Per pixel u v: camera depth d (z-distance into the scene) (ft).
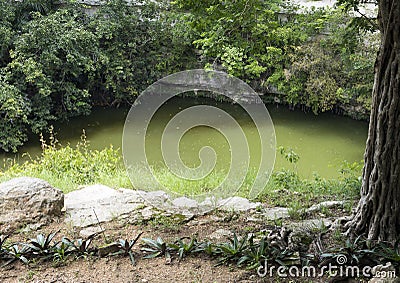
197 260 13.10
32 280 12.24
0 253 13.15
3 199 15.30
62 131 39.32
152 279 12.26
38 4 41.88
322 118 39.73
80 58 39.73
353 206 16.57
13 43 38.60
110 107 44.55
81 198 17.67
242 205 17.01
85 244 13.39
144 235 14.69
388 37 12.51
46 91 37.91
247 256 12.92
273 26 23.50
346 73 37.37
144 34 44.27
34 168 24.76
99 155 25.99
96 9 45.01
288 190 19.62
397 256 12.55
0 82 36.50
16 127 36.45
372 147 13.43
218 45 23.06
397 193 13.19
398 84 12.53
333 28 37.14
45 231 14.83
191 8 20.90
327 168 31.45
